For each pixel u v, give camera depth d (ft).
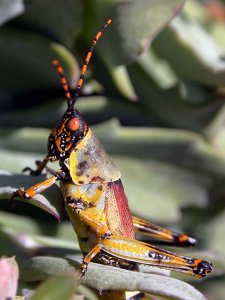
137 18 0.78
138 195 0.87
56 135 0.72
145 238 0.84
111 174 0.73
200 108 0.86
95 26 0.79
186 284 0.64
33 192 0.68
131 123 0.88
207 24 0.99
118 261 0.71
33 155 0.84
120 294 0.68
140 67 0.87
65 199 0.71
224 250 0.92
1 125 0.85
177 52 0.86
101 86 0.86
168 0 0.78
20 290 0.66
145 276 0.65
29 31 0.80
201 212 0.92
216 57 0.87
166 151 0.86
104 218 0.72
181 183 0.88
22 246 0.75
